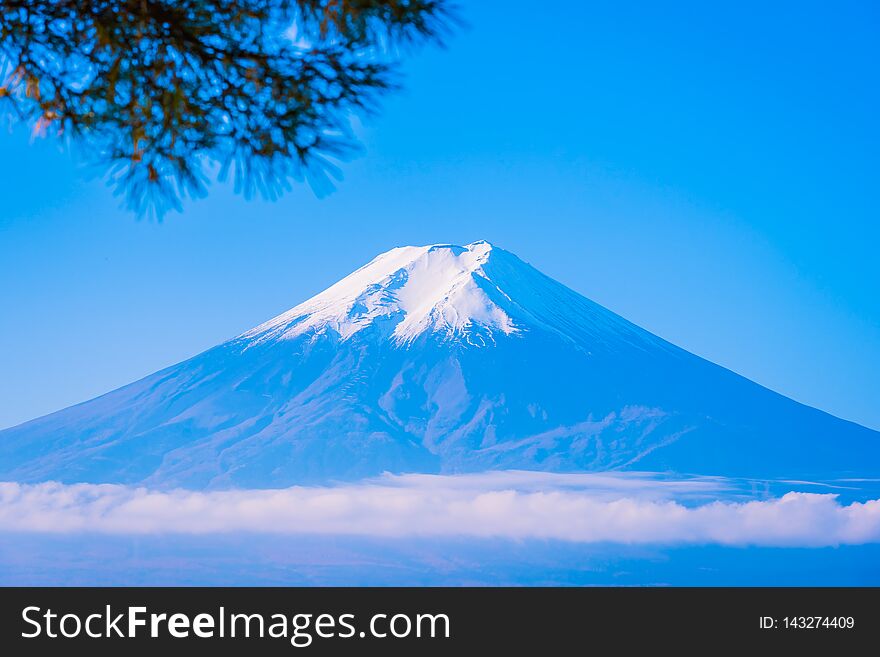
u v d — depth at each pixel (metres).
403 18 4.46
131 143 4.45
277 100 4.47
